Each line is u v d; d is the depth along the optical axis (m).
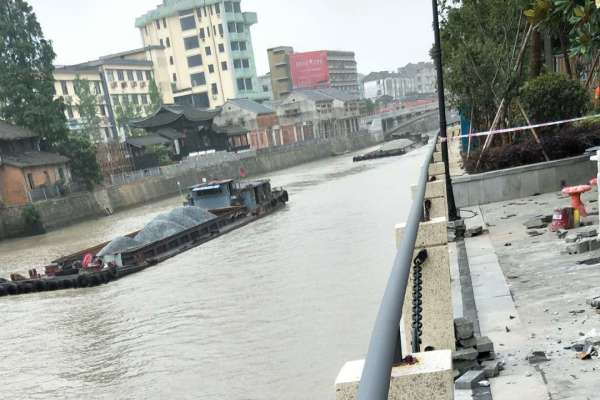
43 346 17.47
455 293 6.39
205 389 12.49
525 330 4.86
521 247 8.11
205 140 78.75
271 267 23.08
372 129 119.12
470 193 13.56
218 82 107.38
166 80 98.12
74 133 61.22
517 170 13.32
